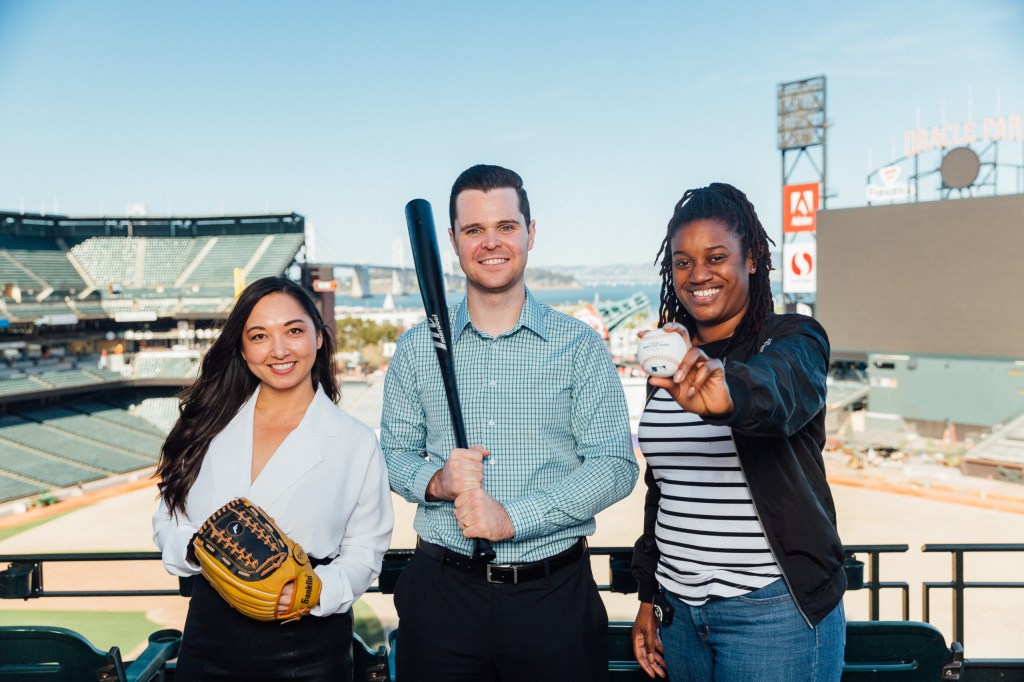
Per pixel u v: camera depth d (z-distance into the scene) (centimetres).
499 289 242
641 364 163
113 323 5003
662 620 227
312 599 205
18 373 3909
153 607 1525
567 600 237
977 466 2703
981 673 261
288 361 228
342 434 232
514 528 223
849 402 3678
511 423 241
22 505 2559
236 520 202
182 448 231
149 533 2188
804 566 199
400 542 1855
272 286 230
